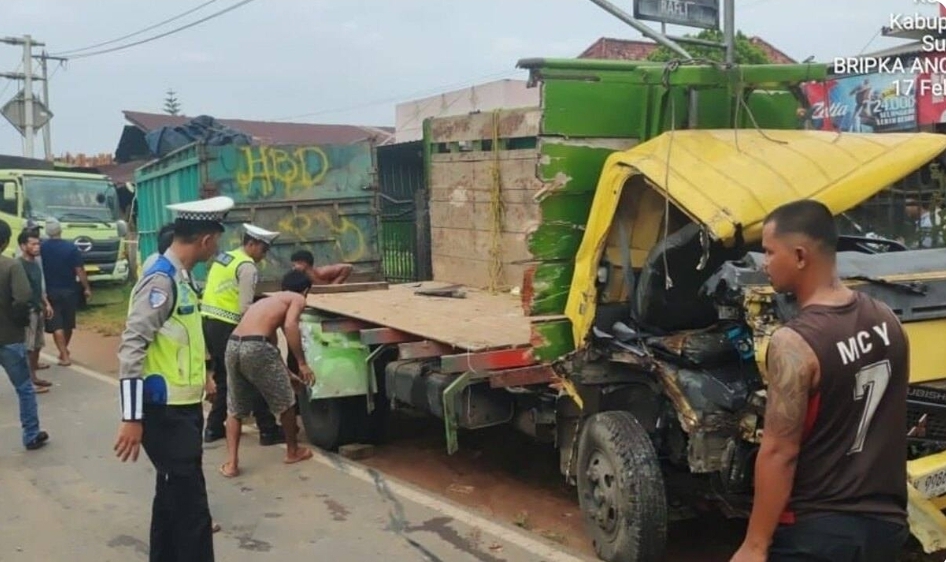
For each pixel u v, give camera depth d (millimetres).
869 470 2723
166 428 4648
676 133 5293
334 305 8227
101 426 8688
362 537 5621
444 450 8031
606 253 5285
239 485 6750
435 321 7211
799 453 2719
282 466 7238
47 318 11375
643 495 4926
